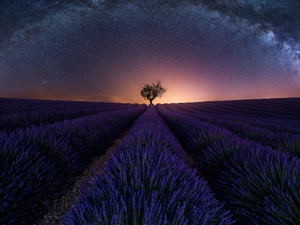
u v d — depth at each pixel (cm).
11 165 209
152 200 112
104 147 559
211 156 321
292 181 174
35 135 302
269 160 235
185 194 135
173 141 378
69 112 1016
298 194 154
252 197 183
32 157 244
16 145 241
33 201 218
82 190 147
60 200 244
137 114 1822
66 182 302
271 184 181
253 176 198
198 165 383
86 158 426
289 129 668
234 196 213
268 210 151
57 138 347
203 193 148
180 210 106
